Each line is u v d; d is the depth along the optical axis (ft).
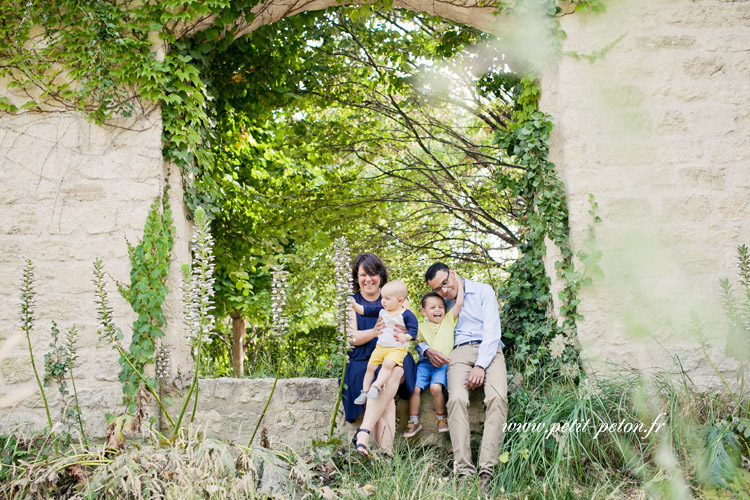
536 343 15.34
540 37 15.66
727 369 14.53
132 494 10.61
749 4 16.10
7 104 14.90
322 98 26.50
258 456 11.70
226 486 10.64
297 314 32.24
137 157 14.97
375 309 13.69
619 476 12.15
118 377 14.20
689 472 11.82
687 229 15.07
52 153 14.97
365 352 13.44
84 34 14.90
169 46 15.51
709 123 15.51
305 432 14.12
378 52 25.88
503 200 28.94
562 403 12.85
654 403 12.73
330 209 27.02
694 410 12.79
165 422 14.17
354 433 14.06
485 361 13.39
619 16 15.78
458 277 14.65
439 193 30.89
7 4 14.97
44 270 14.58
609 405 12.83
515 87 18.69
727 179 15.29
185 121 15.44
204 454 10.93
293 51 21.21
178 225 15.20
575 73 15.58
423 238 31.37
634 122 15.43
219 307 25.34
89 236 14.71
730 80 15.70
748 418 12.88
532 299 16.02
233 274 22.43
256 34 18.01
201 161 15.84
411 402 13.69
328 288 31.37
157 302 14.19
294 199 25.84
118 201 14.82
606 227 15.01
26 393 14.19
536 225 15.47
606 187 15.15
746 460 11.64
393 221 30.22
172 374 14.38
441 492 10.93
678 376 14.39
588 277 14.76
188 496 10.03
